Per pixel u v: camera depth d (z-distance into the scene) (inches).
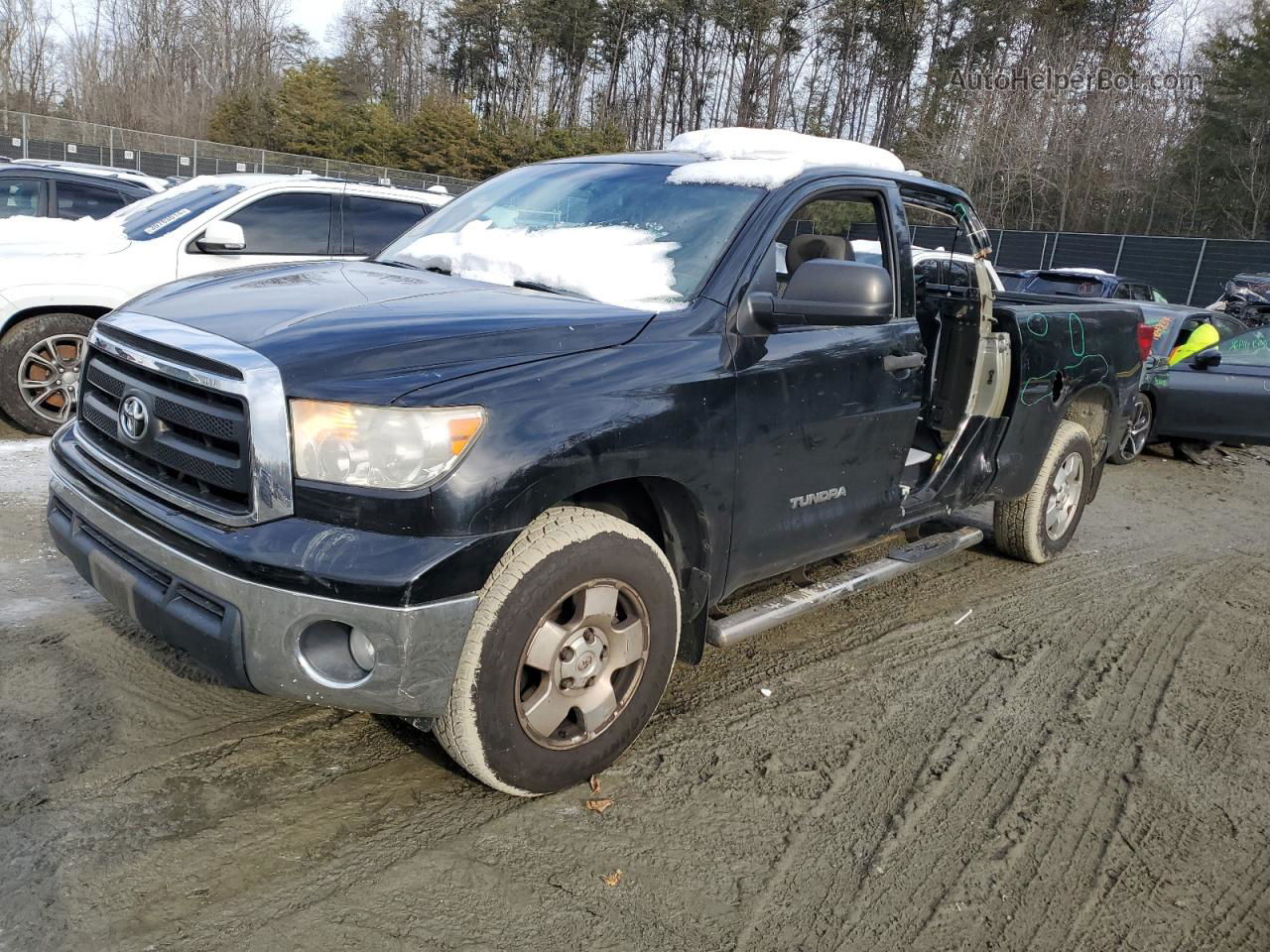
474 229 154.8
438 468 98.6
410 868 104.0
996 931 102.9
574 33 2485.2
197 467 104.3
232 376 100.5
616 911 100.6
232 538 99.0
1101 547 250.5
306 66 2167.8
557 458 105.0
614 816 116.3
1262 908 109.9
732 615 143.0
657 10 2421.3
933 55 2095.2
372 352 103.0
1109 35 1742.1
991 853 115.8
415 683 100.3
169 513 105.6
